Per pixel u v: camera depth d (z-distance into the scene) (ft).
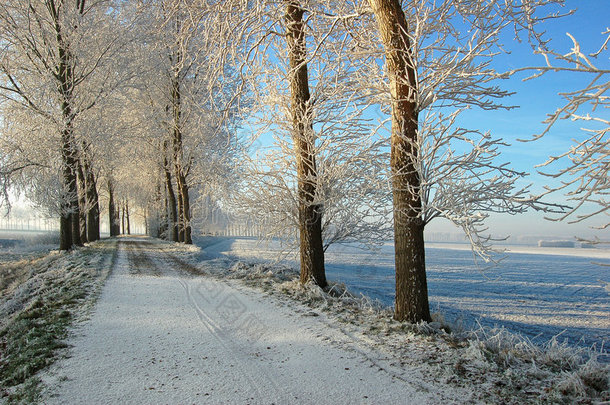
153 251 68.85
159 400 12.16
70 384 13.26
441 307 37.45
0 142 56.18
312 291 27.84
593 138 9.73
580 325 32.68
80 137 60.95
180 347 17.26
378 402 12.06
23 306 28.25
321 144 29.73
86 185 83.97
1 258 67.56
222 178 42.01
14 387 13.61
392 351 16.46
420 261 20.20
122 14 60.59
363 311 23.18
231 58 25.41
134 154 86.63
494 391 12.60
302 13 30.30
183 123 69.21
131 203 154.30
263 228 36.45
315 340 18.17
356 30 26.81
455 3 22.08
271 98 32.17
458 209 18.93
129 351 16.65
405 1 24.79
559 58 9.14
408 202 20.10
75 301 26.23
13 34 55.57
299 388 13.07
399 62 19.90
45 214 64.49
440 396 12.39
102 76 61.16
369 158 29.89
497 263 17.54
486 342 16.53
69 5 59.57
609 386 12.79
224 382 13.56
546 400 11.92
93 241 97.35
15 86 57.00
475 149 18.76
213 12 24.41
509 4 21.25
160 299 27.71
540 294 46.29
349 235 33.73
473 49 18.58
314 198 29.76
